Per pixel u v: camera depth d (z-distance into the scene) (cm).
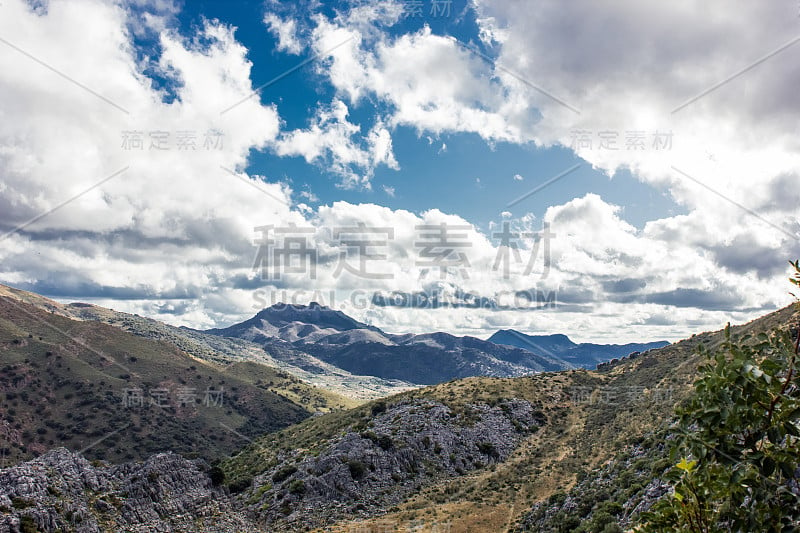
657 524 821
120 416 16200
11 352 17350
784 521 682
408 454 8444
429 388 12219
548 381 12012
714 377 725
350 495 7381
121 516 5075
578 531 3966
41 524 4219
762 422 711
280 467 8794
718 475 725
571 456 7438
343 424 10838
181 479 6475
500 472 7712
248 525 6288
